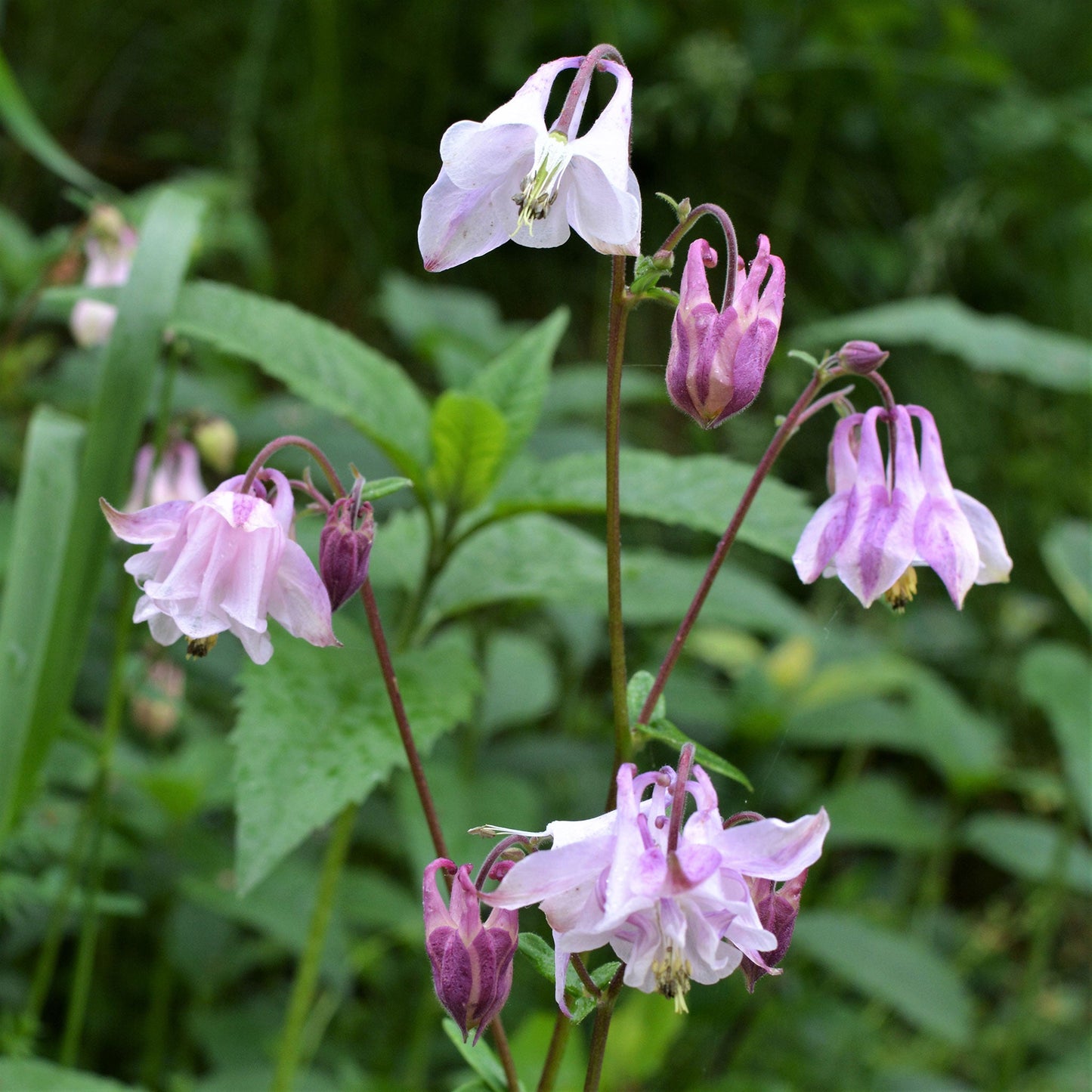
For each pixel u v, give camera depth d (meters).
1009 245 1.61
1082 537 1.00
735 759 1.02
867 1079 0.93
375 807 0.91
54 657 0.66
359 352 0.71
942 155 1.55
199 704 1.00
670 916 0.50
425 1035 0.81
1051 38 1.69
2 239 1.03
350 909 0.81
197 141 1.51
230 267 1.44
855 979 0.86
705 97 1.39
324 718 0.63
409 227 1.51
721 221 0.55
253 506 0.54
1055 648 0.95
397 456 0.69
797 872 0.51
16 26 1.48
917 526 0.55
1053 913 0.94
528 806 0.80
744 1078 0.86
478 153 0.53
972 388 1.48
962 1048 1.03
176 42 1.51
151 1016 0.80
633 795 0.51
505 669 0.92
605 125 0.53
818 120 1.47
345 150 1.49
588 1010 0.55
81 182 0.82
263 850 0.60
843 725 1.01
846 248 1.49
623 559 0.81
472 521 0.71
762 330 0.54
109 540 0.67
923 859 1.25
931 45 1.56
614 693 0.57
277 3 1.44
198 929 0.80
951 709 1.00
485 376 0.72
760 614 0.82
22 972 0.84
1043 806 1.20
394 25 1.49
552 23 1.45
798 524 0.68
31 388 0.97
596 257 1.49
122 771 0.75
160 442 0.74
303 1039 0.80
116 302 0.69
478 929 0.53
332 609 0.56
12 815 0.65
